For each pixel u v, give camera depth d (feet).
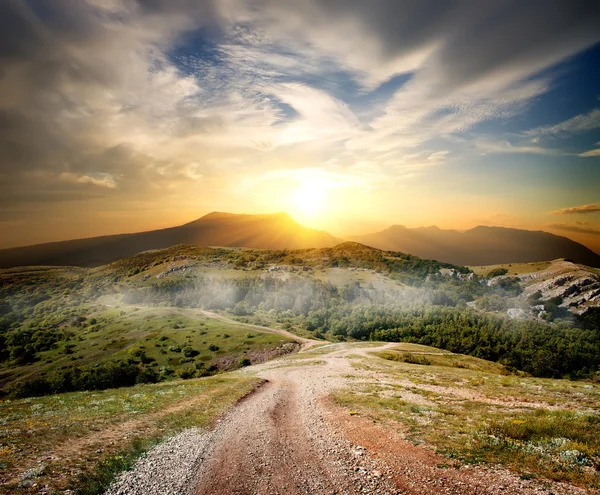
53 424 60.85
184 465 45.32
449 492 33.17
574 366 459.73
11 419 66.85
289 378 140.05
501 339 524.11
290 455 48.65
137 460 45.80
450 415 62.28
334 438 54.70
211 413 75.66
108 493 36.70
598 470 34.17
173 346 435.53
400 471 39.45
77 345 519.19
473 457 40.50
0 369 462.19
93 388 256.73
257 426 65.67
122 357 419.33
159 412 73.31
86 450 47.19
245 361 375.86
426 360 223.10
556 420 50.01
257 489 38.22
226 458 48.29
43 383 245.24
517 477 34.45
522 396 78.38
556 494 30.48
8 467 40.01
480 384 102.27
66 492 35.04
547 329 600.39
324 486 38.04
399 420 60.70
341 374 140.26
